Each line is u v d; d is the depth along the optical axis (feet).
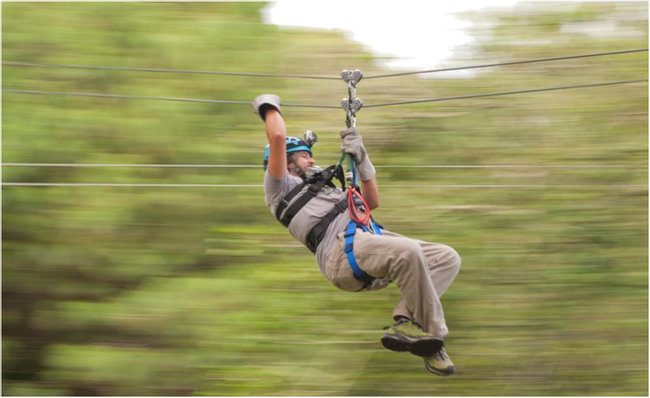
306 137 26.55
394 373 40.83
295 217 24.68
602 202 45.78
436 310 22.88
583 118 48.65
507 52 50.24
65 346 36.86
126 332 37.76
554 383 41.32
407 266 22.65
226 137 42.47
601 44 50.14
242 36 44.68
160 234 40.45
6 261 38.09
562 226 44.88
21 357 39.93
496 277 43.50
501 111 48.80
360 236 23.65
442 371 23.68
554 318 42.63
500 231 44.73
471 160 47.29
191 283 38.14
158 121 40.93
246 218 42.04
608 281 43.75
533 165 47.19
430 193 45.57
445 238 44.11
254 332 38.88
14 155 37.35
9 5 41.34
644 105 48.70
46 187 37.81
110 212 38.11
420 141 47.62
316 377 39.60
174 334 37.35
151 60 42.68
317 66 48.57
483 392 41.52
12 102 39.29
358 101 27.55
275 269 41.37
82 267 38.88
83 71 41.50
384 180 46.11
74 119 39.17
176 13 44.27
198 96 42.75
